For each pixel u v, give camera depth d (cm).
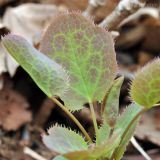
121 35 48
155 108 43
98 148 18
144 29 49
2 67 41
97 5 33
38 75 21
